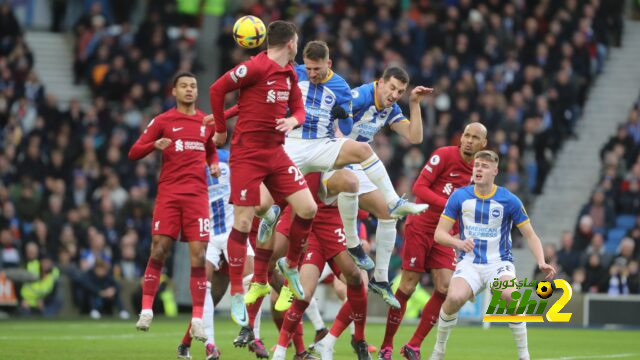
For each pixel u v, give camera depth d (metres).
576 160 52.53
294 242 20.16
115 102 50.03
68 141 46.12
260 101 19.64
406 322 41.88
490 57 51.84
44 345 27.47
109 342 29.06
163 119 23.45
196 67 50.84
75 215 41.97
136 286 41.34
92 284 40.38
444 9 54.06
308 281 21.67
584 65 53.25
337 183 21.31
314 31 51.12
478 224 21.28
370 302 42.28
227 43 51.50
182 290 44.00
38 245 40.69
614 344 31.97
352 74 48.97
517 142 48.69
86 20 52.66
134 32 53.94
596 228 46.62
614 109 54.66
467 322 41.31
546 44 53.28
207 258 24.75
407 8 57.88
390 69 22.75
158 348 27.20
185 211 23.23
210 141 23.66
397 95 22.70
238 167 19.84
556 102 50.81
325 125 21.12
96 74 51.12
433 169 23.91
